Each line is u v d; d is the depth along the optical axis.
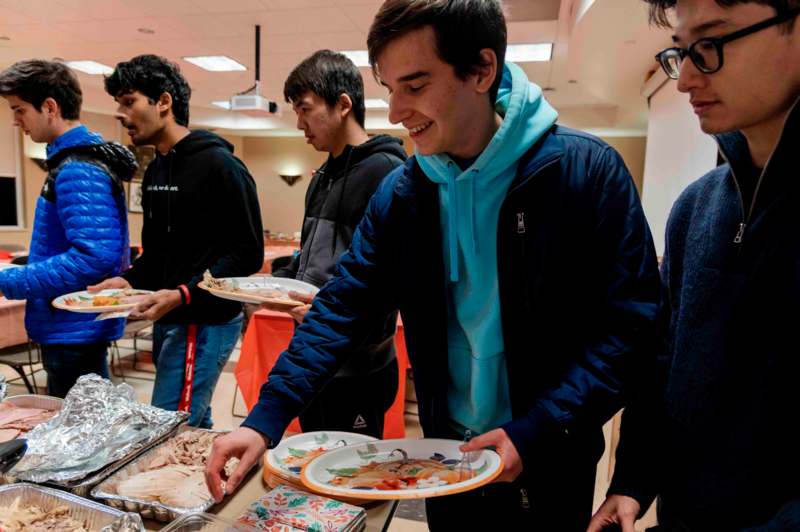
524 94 0.78
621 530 0.82
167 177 1.72
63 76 1.71
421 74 0.71
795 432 0.67
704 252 0.79
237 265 1.71
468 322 0.94
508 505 0.99
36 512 0.87
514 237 0.83
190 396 1.68
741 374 0.72
